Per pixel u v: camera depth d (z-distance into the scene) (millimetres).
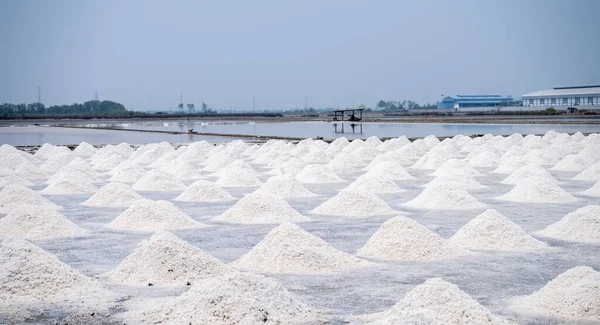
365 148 25375
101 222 11523
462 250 8875
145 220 11047
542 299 6418
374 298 6750
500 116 84438
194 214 12375
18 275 6953
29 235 10141
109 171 21016
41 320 6102
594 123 51469
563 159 20875
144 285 7250
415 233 8844
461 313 5602
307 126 58750
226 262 8398
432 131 45156
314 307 6426
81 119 100375
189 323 5754
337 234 10289
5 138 39500
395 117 91875
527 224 11070
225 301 5906
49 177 19328
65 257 8773
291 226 8625
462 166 19234
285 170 20016
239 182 17297
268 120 87250
